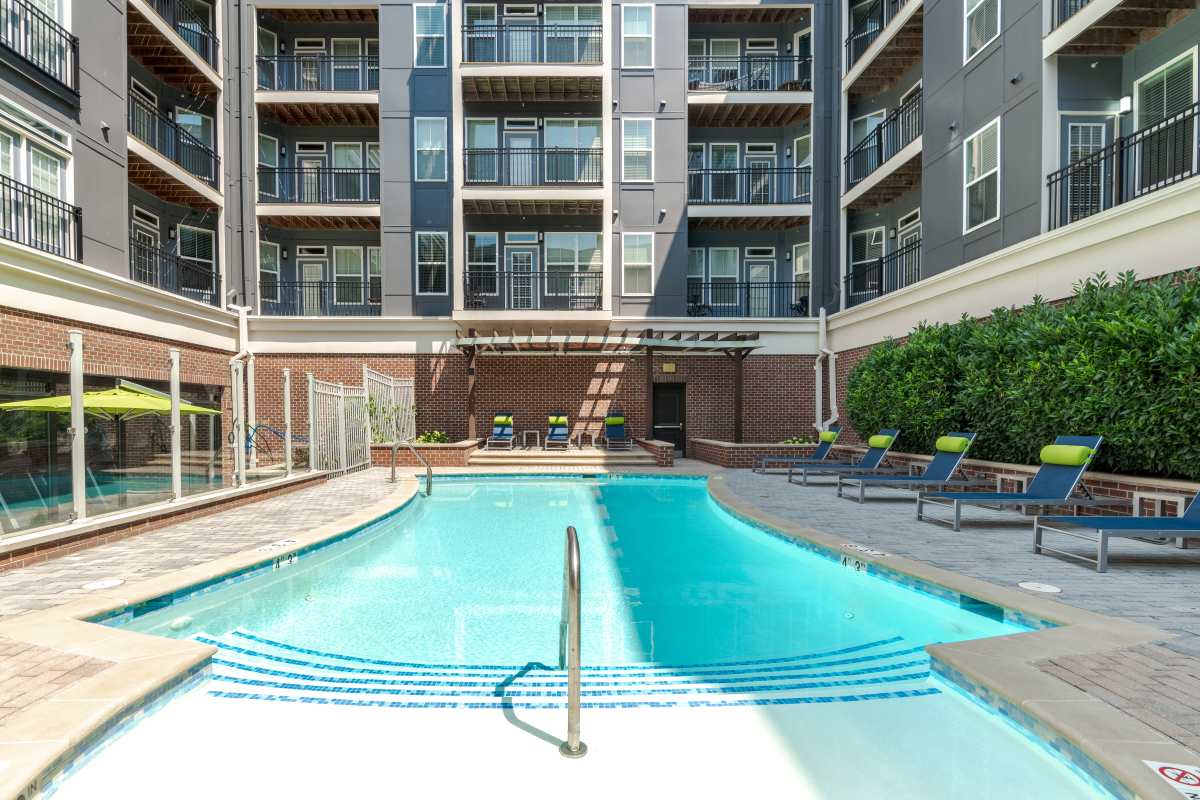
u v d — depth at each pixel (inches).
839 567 233.3
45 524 231.9
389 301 660.7
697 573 239.1
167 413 335.0
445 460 570.9
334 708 125.8
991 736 113.0
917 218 592.7
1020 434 315.3
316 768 103.4
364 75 705.6
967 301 438.6
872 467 406.9
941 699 127.9
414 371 657.6
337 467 488.4
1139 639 134.0
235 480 352.8
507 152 638.5
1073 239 341.4
